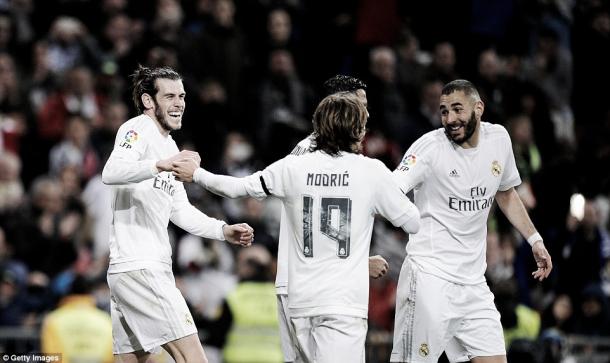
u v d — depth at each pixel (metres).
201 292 41.53
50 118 48.47
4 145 47.78
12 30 53.41
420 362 25.66
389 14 50.91
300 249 23.19
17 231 42.34
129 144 24.17
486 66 51.56
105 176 23.64
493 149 26.00
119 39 53.31
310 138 24.75
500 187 26.81
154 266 24.39
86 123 47.66
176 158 23.50
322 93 50.38
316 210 23.09
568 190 41.03
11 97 49.88
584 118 56.38
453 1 53.44
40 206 43.53
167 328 24.33
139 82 25.05
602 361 39.03
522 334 37.84
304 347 23.16
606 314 40.69
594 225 41.44
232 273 43.22
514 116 47.75
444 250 25.75
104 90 49.97
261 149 48.66
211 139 48.09
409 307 25.81
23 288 39.16
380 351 37.78
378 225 40.00
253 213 42.94
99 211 43.91
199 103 48.62
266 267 39.19
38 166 48.22
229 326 38.31
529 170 45.09
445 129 25.98
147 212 24.55
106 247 43.66
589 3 57.22
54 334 33.94
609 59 56.53
